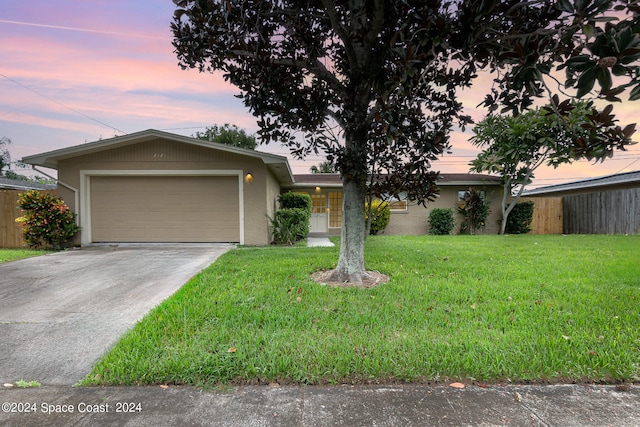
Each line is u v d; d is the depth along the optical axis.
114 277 5.29
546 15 2.91
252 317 3.29
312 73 4.67
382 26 3.65
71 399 2.07
